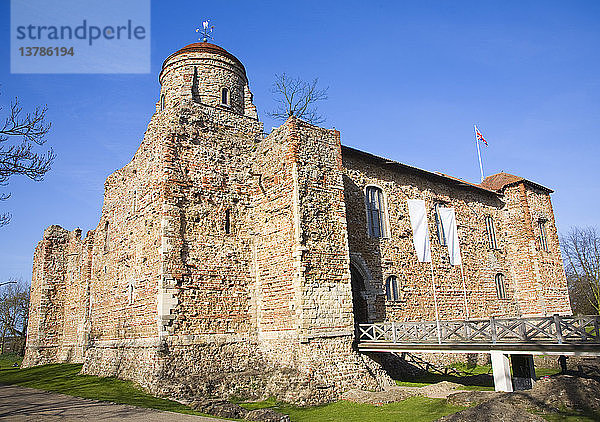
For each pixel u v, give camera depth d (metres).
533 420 11.84
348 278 19.69
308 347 17.59
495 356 15.61
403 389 16.84
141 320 19.19
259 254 20.48
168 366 17.25
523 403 13.50
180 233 19.02
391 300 23.25
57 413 13.53
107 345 21.94
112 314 22.08
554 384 14.45
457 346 16.45
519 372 16.59
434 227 26.97
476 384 18.81
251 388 17.44
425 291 25.00
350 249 22.09
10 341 56.75
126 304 20.73
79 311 31.70
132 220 21.53
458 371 22.81
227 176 21.11
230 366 18.69
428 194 27.17
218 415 13.95
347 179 23.00
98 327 23.59
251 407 15.51
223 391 17.00
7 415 13.48
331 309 18.72
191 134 20.44
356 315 22.02
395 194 25.22
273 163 20.55
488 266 29.67
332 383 16.86
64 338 33.62
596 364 21.41
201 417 12.80
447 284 26.44
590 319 13.48
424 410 13.83
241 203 21.20
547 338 14.96
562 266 32.69
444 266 26.69
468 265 28.31
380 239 23.59
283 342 18.45
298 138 19.88
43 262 34.72
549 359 22.86
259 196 21.11
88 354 23.92
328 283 18.98
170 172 19.38
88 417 12.87
